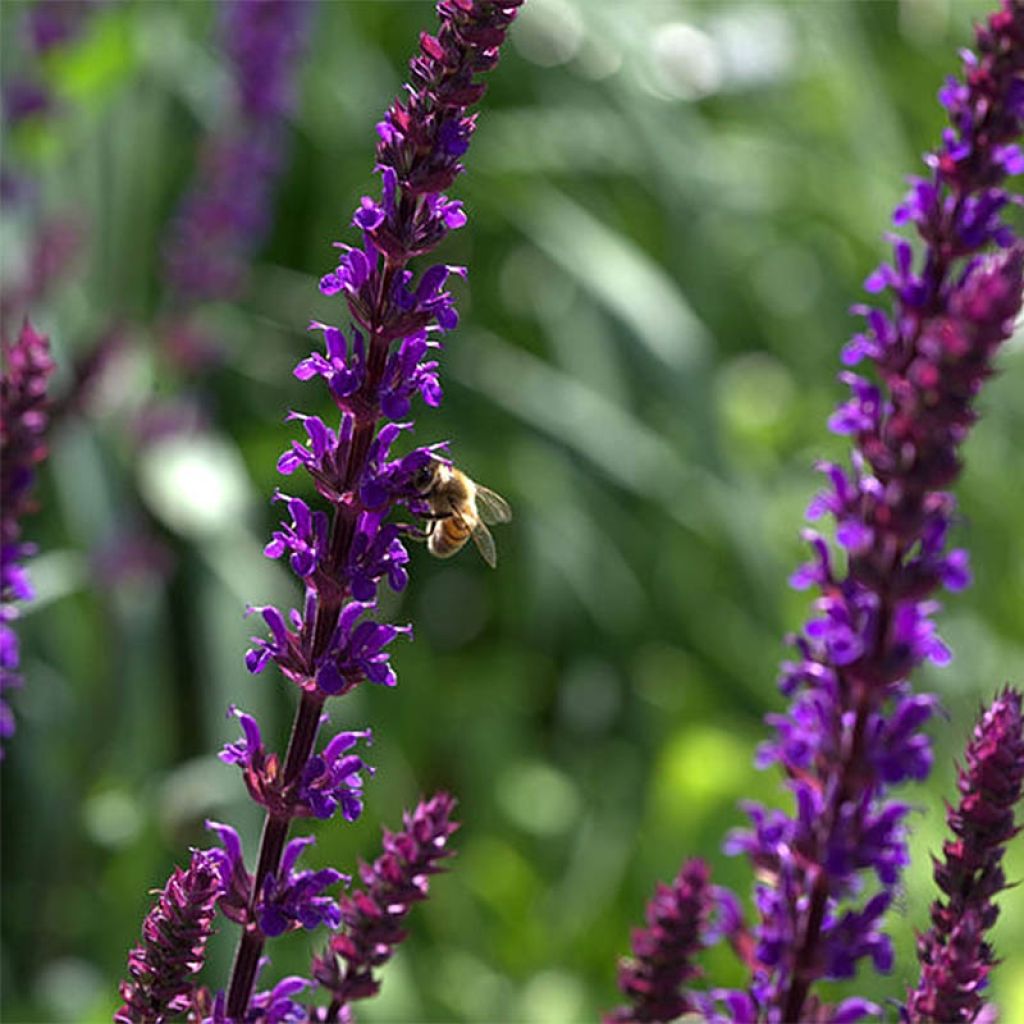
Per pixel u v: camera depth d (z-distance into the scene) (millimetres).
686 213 13508
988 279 2770
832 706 3076
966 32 14938
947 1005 3342
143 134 12078
